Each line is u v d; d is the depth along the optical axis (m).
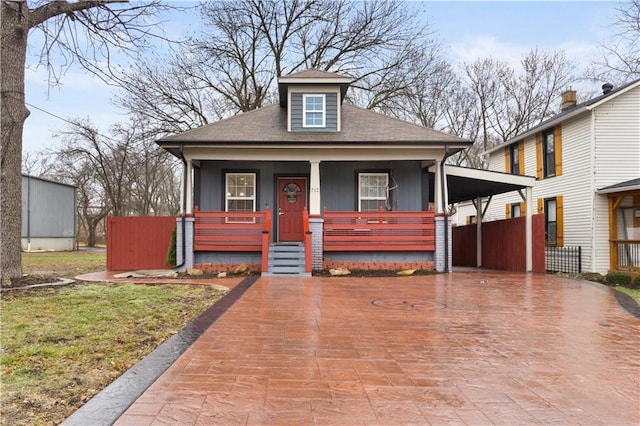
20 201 8.88
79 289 8.23
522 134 17.45
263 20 21.73
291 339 4.84
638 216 13.30
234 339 4.80
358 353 4.33
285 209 13.47
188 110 21.73
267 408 2.96
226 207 13.27
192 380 3.49
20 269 8.82
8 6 8.38
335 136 12.41
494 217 20.77
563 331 5.35
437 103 28.12
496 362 4.08
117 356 4.12
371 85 23.34
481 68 28.45
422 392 3.30
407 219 12.33
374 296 7.93
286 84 12.99
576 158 14.41
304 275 11.11
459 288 9.15
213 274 11.42
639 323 5.83
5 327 5.08
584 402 3.15
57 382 3.43
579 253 13.99
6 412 2.87
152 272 12.09
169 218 13.52
